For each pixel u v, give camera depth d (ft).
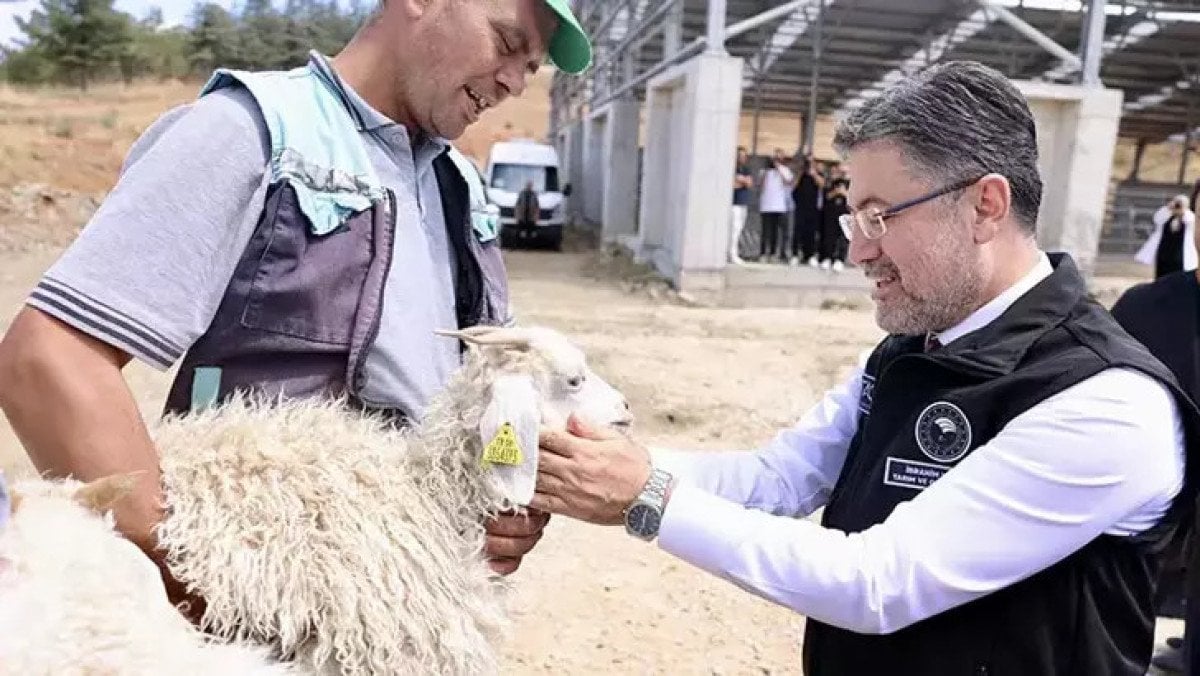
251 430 6.89
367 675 6.63
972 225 6.63
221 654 5.98
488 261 8.77
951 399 6.65
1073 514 6.16
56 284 6.06
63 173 82.99
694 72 52.37
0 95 136.05
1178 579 10.82
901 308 6.95
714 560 6.66
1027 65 81.25
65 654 5.32
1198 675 9.09
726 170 52.95
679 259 54.44
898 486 6.86
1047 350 6.56
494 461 6.88
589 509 7.02
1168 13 66.54
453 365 8.07
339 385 7.41
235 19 168.96
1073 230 56.85
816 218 56.59
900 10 68.49
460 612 7.13
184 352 6.79
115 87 154.30
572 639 15.58
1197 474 6.56
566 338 7.60
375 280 7.22
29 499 5.74
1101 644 6.52
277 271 6.91
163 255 6.29
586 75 96.02
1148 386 6.28
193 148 6.49
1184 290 12.13
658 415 28.17
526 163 87.56
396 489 7.05
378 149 7.48
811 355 36.22
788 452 8.66
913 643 6.82
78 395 6.01
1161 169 139.64
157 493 6.42
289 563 6.49
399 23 7.36
